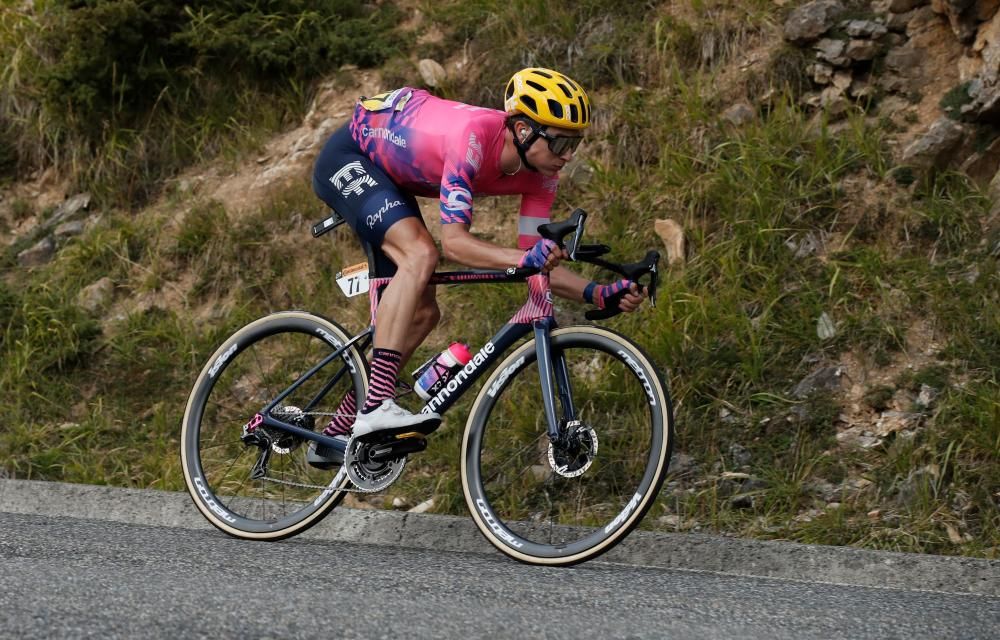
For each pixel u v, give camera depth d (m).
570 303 8.27
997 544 5.98
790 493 6.54
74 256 9.66
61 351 8.77
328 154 5.82
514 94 5.26
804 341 7.52
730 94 9.17
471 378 5.57
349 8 10.98
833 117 8.81
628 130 9.19
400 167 5.54
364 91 10.23
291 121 10.39
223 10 10.64
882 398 7.05
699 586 4.72
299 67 10.47
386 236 5.50
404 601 4.01
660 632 3.77
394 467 5.44
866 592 4.78
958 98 8.41
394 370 5.37
